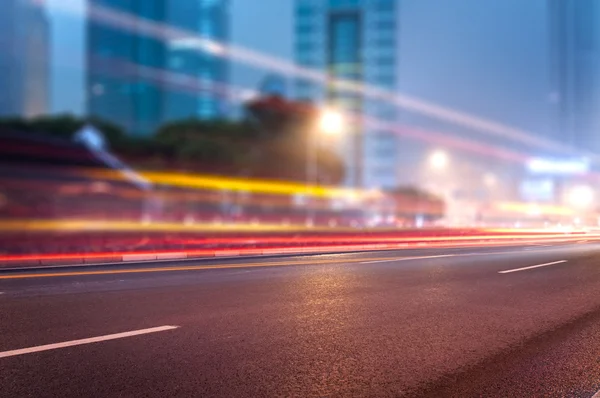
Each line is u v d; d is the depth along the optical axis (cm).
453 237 2458
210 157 7162
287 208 7169
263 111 7812
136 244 2156
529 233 2752
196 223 5291
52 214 4947
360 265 1348
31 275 1116
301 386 432
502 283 1031
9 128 6072
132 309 724
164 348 531
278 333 601
